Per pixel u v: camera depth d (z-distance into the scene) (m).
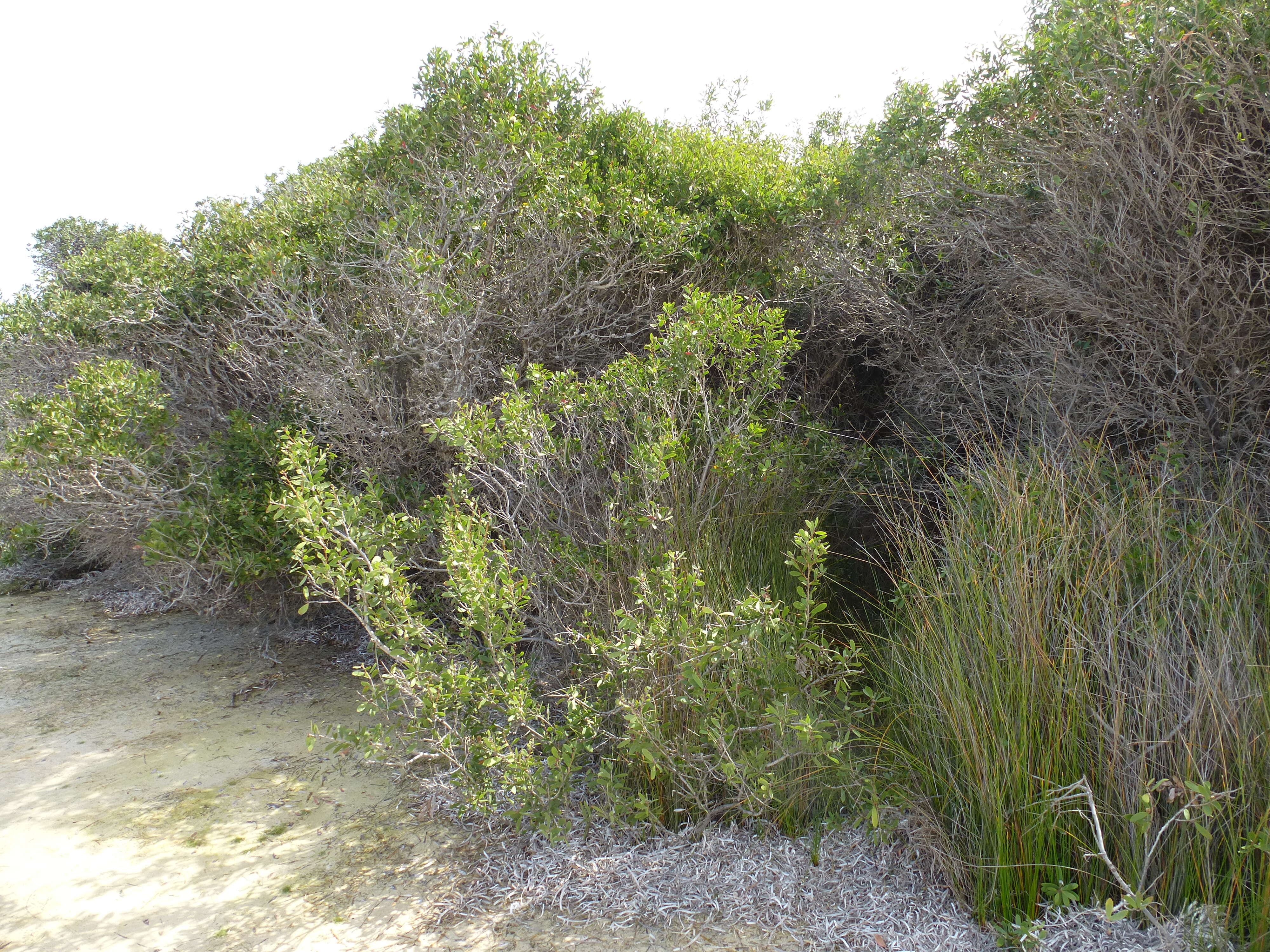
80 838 2.83
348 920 2.33
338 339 4.28
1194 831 1.99
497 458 3.32
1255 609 2.33
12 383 5.98
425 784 2.92
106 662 4.65
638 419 3.24
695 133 5.66
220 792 3.13
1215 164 2.88
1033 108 3.52
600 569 3.16
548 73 5.07
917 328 4.21
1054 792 2.10
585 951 2.14
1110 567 2.38
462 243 4.21
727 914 2.24
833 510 3.90
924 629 2.64
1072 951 1.94
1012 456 3.14
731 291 4.21
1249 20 2.78
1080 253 3.18
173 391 5.21
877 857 2.37
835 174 4.66
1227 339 2.80
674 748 2.56
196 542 4.05
